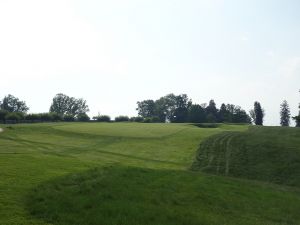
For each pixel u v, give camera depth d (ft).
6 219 52.31
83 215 56.90
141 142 188.85
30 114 365.20
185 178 91.50
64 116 406.82
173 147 175.63
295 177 125.39
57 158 114.93
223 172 128.67
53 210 57.72
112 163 127.24
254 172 129.80
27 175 78.33
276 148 161.79
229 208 71.15
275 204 80.48
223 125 358.64
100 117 426.92
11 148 148.97
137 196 68.54
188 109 638.53
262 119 622.54
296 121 293.02
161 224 56.54
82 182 74.69
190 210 65.31
